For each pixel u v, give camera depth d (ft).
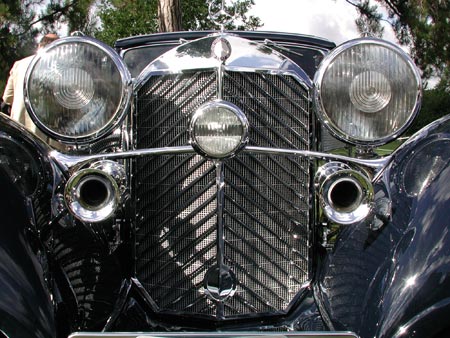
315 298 6.86
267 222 6.97
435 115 38.75
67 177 6.61
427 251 5.95
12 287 5.53
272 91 7.09
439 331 5.70
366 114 6.65
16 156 6.36
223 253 6.66
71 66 6.44
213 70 6.80
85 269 6.52
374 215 6.63
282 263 7.03
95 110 6.53
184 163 6.88
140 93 7.10
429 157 6.68
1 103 16.85
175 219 6.91
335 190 6.39
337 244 6.89
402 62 6.56
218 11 9.30
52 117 6.49
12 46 37.88
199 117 5.82
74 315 6.10
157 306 6.97
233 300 6.76
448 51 38.83
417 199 6.46
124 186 6.35
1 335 5.42
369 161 6.89
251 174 6.88
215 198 6.70
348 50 6.56
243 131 5.83
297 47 10.15
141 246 7.14
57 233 6.43
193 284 6.82
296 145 7.22
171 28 23.26
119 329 6.46
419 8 39.11
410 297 5.79
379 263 6.28
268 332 5.79
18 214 6.00
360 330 5.98
